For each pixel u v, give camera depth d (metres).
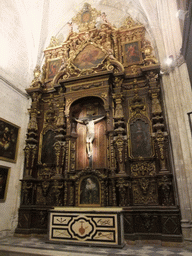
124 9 12.62
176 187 8.38
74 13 13.81
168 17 10.37
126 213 8.16
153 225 8.12
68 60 11.65
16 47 11.67
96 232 7.23
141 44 11.29
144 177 8.90
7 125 10.30
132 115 9.95
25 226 9.37
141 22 11.84
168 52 9.91
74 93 10.65
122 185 8.50
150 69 9.72
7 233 9.45
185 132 8.57
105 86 10.19
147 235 7.99
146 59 10.02
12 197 10.18
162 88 9.90
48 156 10.66
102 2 13.38
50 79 12.23
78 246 7.25
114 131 9.55
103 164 9.73
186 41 5.41
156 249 7.01
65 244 7.44
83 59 11.43
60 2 13.60
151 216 8.23
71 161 10.04
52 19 13.61
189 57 5.36
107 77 10.30
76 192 9.26
